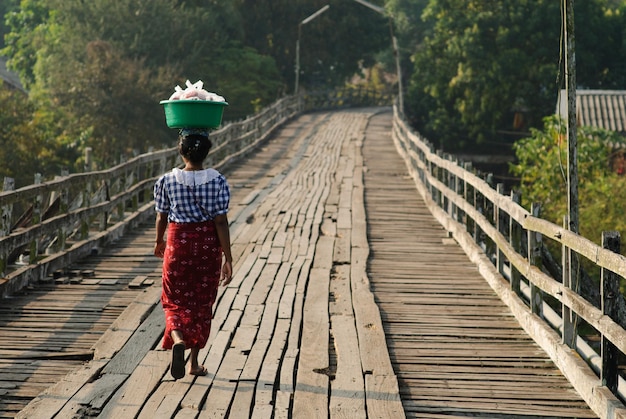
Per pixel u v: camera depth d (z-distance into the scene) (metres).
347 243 12.12
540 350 7.20
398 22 77.00
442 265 10.80
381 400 5.90
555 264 11.25
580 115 31.25
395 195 18.03
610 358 5.70
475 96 44.28
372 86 79.19
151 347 7.02
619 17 46.62
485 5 45.50
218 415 5.57
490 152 47.66
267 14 56.66
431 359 6.94
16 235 9.08
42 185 9.88
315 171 22.73
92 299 8.77
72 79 39.78
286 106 43.12
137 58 44.16
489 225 10.18
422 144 18.98
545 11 43.72
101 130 39.59
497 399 6.04
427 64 48.38
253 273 9.92
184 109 5.86
